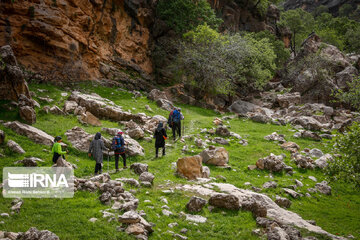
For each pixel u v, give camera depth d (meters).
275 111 33.72
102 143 11.30
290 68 46.34
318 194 12.97
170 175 11.72
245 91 43.41
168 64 37.72
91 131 15.27
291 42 71.44
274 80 53.44
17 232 6.30
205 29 33.84
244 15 58.69
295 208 10.97
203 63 32.38
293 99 34.69
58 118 16.38
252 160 15.69
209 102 36.16
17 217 7.00
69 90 22.33
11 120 13.94
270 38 54.44
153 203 8.72
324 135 21.83
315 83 35.94
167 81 36.81
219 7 52.78
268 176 13.83
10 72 15.07
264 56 37.75
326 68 37.03
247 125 23.81
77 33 25.53
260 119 25.25
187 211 8.57
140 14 35.09
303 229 8.32
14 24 21.52
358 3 102.06
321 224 9.87
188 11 37.34
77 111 17.42
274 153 16.95
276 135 20.23
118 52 32.28
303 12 85.25
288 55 54.50
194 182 11.10
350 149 10.19
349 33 64.94
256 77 38.12
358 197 13.41
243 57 34.62
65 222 6.94
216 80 32.59
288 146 18.14
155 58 37.81
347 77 35.28
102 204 8.17
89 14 27.62
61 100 19.20
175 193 9.69
